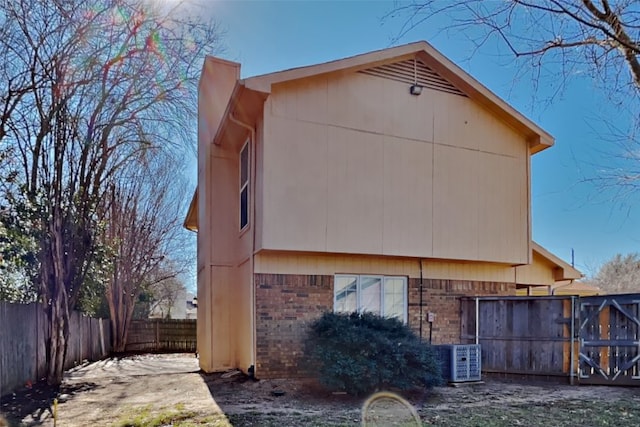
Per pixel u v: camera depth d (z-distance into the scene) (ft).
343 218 29.60
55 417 18.66
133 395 25.57
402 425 18.63
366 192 30.42
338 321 25.82
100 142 32.35
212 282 35.55
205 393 25.76
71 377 33.04
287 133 28.71
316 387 26.32
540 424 18.72
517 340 31.65
